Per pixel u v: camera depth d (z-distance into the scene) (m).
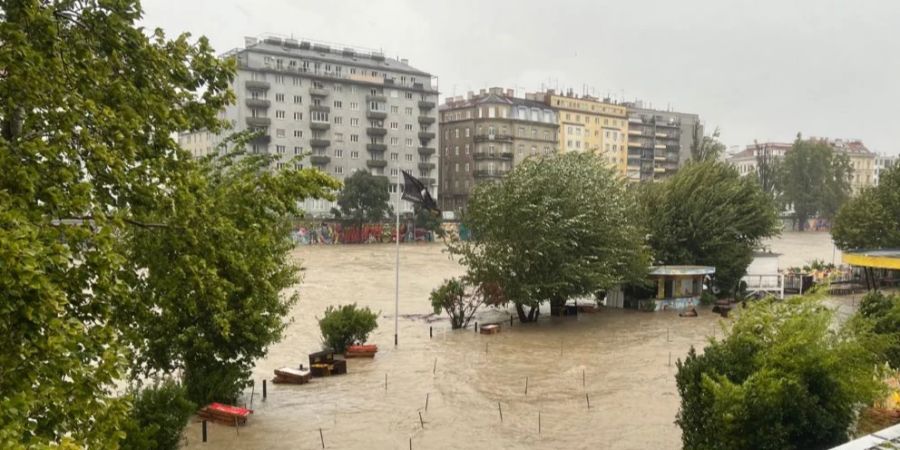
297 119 97.00
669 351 26.95
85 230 8.02
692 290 40.12
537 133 120.38
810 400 11.55
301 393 20.47
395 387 21.23
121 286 8.42
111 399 7.83
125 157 9.18
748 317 13.43
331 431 16.69
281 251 17.89
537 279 32.53
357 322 26.31
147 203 9.75
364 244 95.44
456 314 33.03
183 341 16.19
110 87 9.52
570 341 29.25
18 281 6.31
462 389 20.95
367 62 105.62
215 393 17.28
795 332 12.05
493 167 115.25
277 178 11.95
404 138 108.38
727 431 11.25
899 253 37.91
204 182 10.82
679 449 15.30
